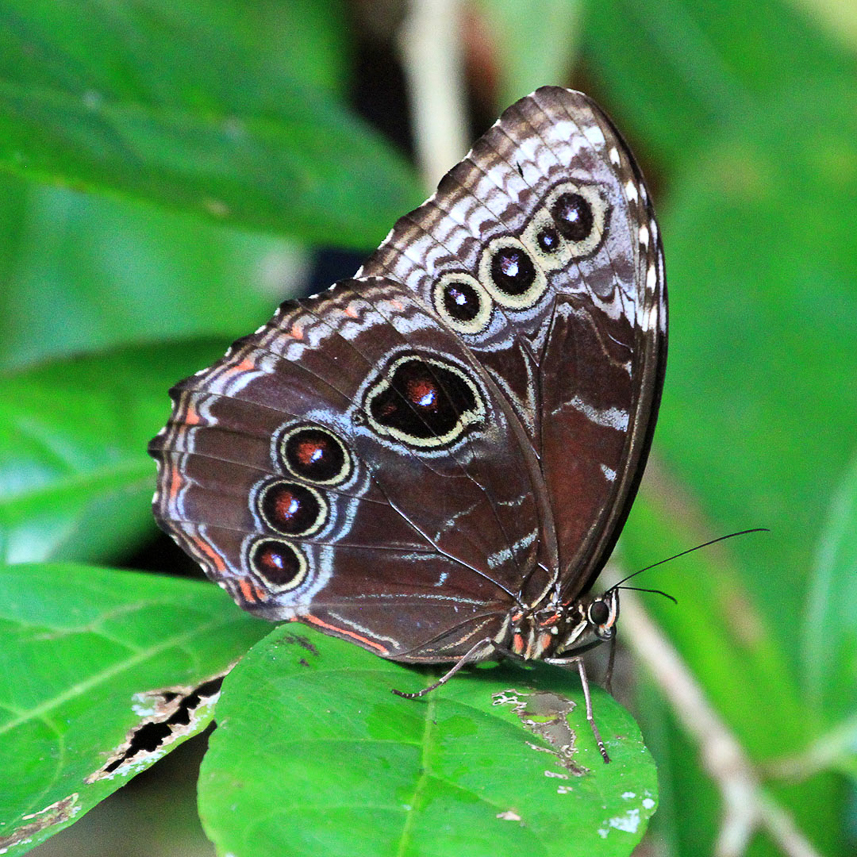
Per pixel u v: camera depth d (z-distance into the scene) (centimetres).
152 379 102
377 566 99
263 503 98
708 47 110
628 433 98
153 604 98
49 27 100
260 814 94
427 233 98
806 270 106
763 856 100
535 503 98
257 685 96
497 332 98
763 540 103
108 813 106
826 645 101
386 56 110
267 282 109
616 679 103
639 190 97
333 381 98
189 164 100
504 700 97
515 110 98
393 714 96
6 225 108
